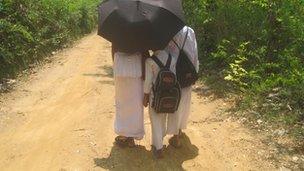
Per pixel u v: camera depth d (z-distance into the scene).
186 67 3.45
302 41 5.15
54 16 9.09
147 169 3.48
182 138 4.01
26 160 3.72
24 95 5.43
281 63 5.12
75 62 7.26
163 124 3.59
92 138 4.05
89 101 5.11
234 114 4.51
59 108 4.92
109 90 5.54
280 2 5.42
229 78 4.93
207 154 3.74
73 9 10.84
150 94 3.45
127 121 3.58
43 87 5.76
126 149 3.75
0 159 3.76
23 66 6.61
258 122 4.27
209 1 6.35
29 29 7.40
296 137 3.95
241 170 3.51
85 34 11.72
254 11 5.61
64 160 3.67
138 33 3.20
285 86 4.72
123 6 3.26
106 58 7.71
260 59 5.24
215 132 4.16
